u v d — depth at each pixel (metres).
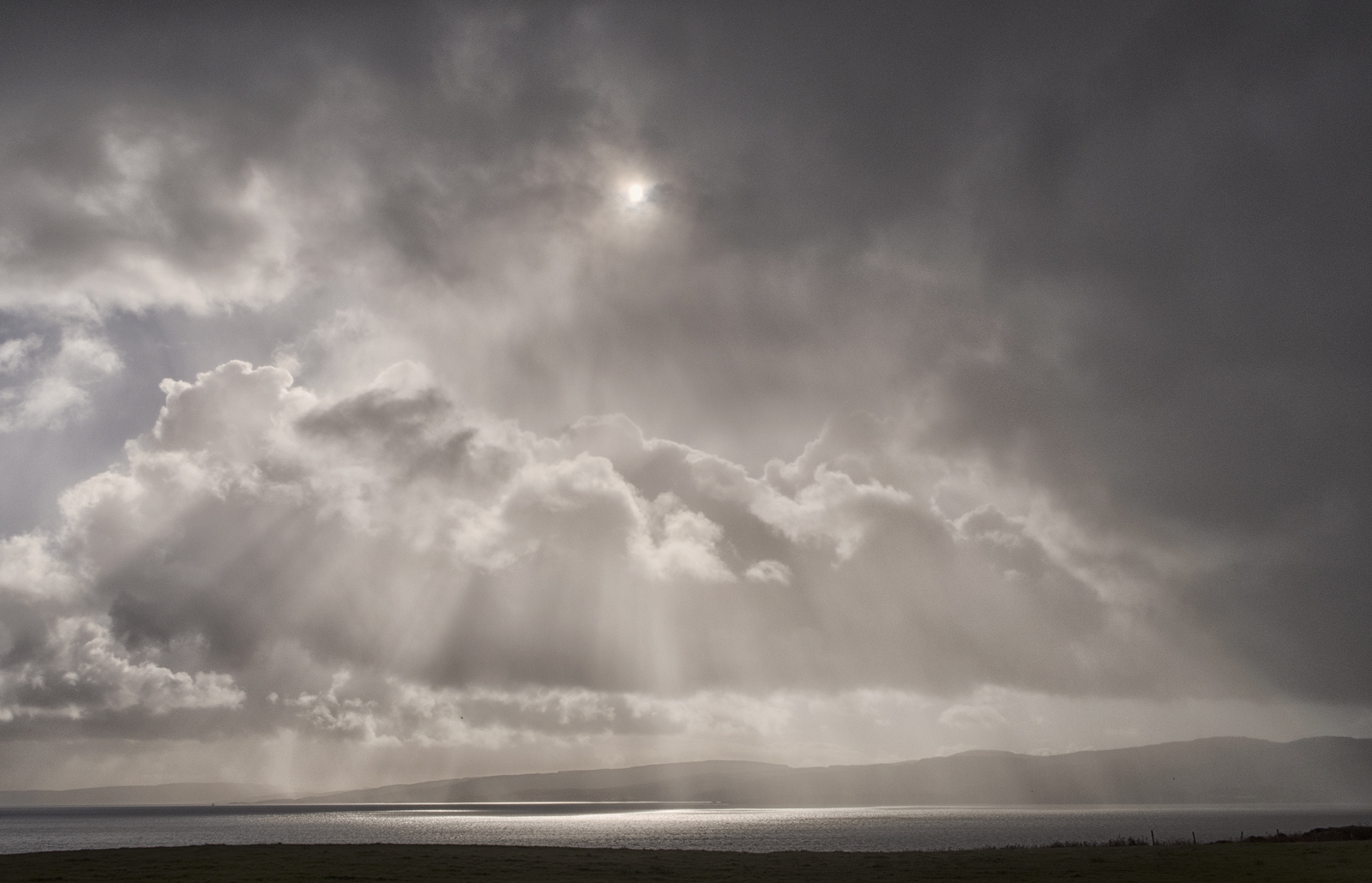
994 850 95.44
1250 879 60.25
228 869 77.44
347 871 75.75
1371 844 76.62
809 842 174.25
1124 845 93.19
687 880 68.25
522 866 81.00
